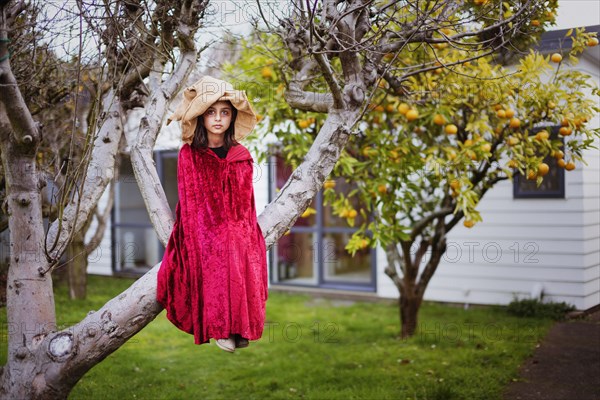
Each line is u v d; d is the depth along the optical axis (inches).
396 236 184.7
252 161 94.7
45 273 97.3
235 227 88.4
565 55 175.5
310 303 306.2
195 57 115.2
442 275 295.0
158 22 114.3
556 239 266.8
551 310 257.8
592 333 227.0
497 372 178.9
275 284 342.3
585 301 261.1
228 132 93.0
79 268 273.9
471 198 160.6
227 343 83.9
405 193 183.8
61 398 92.0
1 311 156.1
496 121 173.8
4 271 163.8
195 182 88.5
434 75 164.4
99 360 90.1
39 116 144.0
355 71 108.7
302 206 100.7
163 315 265.6
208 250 86.0
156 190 99.1
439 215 204.5
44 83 127.0
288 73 143.3
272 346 217.3
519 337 220.5
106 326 88.0
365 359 198.4
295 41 126.4
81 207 106.0
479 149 158.7
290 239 356.2
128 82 122.3
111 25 99.7
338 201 183.9
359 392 164.1
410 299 223.9
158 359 200.4
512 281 277.3
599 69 225.3
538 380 173.6
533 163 152.9
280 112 182.2
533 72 145.9
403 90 133.7
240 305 85.0
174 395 162.9
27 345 93.9
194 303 85.7
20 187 95.7
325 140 103.7
